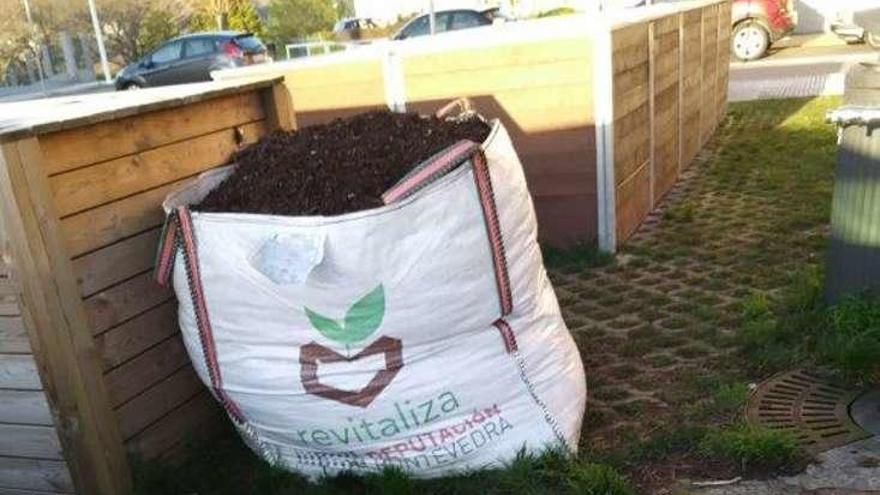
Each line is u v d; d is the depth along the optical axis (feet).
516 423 9.41
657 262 16.96
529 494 8.94
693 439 9.82
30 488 10.00
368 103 18.58
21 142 8.38
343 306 8.66
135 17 94.53
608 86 16.55
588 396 11.38
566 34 16.56
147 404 10.09
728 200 21.31
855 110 11.48
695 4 25.35
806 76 43.91
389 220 8.42
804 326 12.37
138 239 9.99
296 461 9.75
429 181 8.63
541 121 17.29
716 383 11.23
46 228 8.67
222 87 11.48
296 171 9.95
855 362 10.91
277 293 8.70
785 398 10.68
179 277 9.34
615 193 17.39
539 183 17.69
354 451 9.32
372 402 8.97
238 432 10.61
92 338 9.25
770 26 52.75
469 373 9.14
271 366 9.08
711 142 29.35
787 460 9.16
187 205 9.66
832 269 12.61
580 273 16.71
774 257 16.34
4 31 91.81
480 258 8.98
